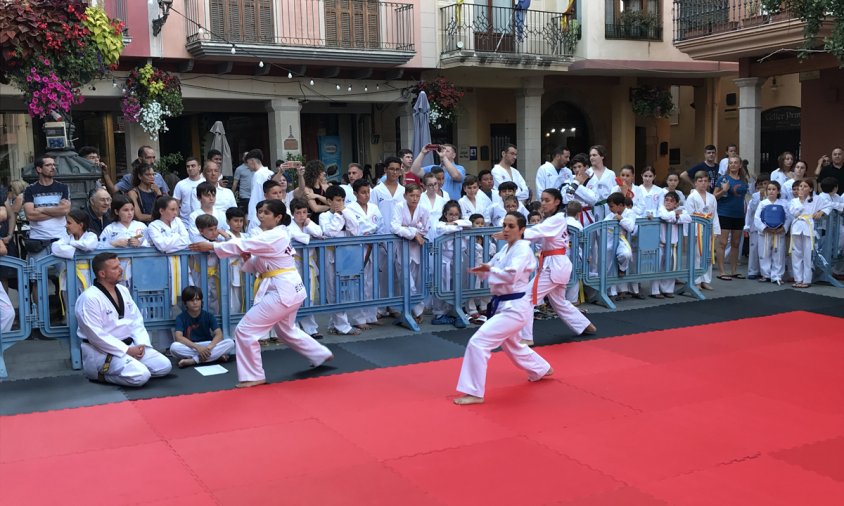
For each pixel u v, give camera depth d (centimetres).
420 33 1856
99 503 465
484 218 1024
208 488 486
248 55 1614
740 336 876
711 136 2319
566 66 1981
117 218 826
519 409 633
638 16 2055
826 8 1098
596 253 1038
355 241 880
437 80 1866
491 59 1862
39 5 889
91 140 1652
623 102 2225
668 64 2086
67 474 507
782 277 1243
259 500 468
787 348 823
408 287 925
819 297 1106
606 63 2012
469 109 2070
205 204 869
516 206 1002
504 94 2141
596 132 2264
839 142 1689
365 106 1986
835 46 1091
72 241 746
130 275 770
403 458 532
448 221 956
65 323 788
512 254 672
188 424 600
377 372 743
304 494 476
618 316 982
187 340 765
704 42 1633
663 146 2378
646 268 1068
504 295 669
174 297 790
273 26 1670
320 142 1981
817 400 650
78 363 753
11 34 867
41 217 862
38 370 751
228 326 815
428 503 463
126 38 1441
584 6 2000
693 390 679
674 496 470
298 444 559
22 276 736
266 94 1750
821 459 525
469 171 2084
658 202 1184
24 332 741
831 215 1202
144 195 964
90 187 945
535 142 2058
